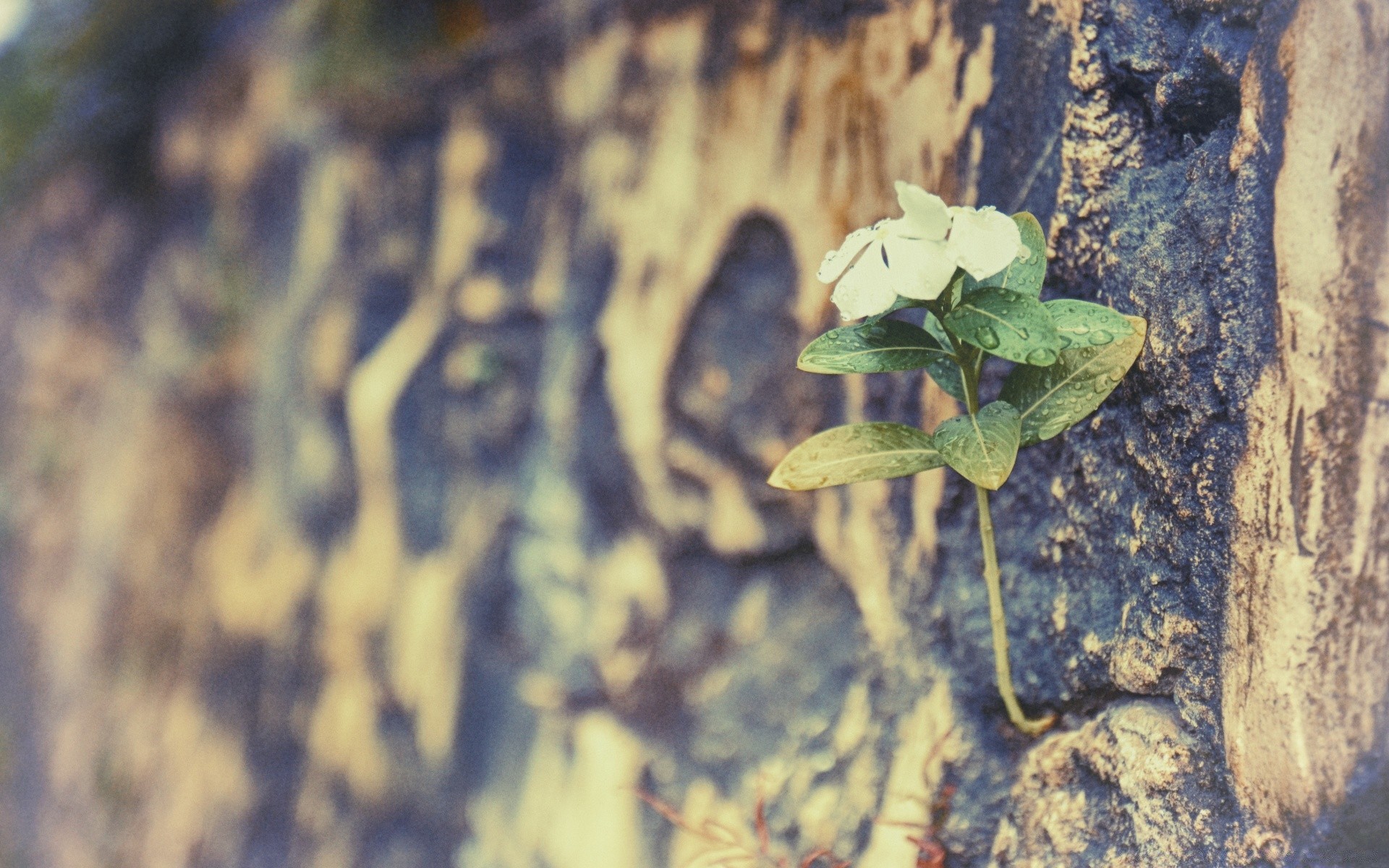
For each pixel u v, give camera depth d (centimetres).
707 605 66
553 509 69
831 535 63
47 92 114
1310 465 49
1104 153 55
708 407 65
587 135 69
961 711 59
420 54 78
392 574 76
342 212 83
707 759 65
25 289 122
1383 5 48
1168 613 53
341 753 77
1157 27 54
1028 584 58
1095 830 54
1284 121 50
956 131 59
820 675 63
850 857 61
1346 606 49
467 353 72
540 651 69
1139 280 54
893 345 52
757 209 64
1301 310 49
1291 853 50
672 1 67
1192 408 52
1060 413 53
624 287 68
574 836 67
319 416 82
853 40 62
